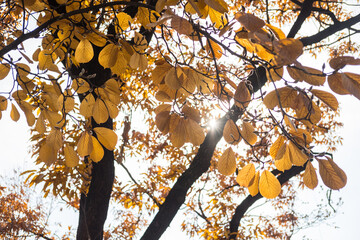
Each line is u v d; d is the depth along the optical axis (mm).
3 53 1437
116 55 1407
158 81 1334
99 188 3912
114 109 1502
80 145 1399
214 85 1357
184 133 1190
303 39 3385
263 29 814
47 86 1563
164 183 6727
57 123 1516
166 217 4270
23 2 1477
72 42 1606
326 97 926
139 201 6426
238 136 1208
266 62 1007
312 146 1074
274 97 1039
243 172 1177
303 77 891
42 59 1556
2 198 9328
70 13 1406
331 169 979
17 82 1527
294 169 6105
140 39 1417
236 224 6523
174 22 970
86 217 3900
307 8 3643
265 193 1159
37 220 9531
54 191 4137
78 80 1471
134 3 1385
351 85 787
